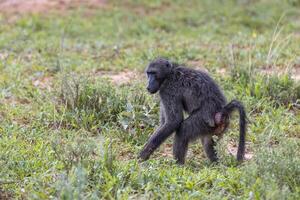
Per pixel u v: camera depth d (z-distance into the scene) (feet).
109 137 47.26
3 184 37.73
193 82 43.98
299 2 101.50
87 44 78.84
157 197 36.37
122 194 36.32
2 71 65.57
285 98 55.42
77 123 50.03
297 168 37.09
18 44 77.51
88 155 40.04
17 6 96.27
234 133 48.83
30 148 44.45
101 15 94.22
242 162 41.73
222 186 37.70
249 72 59.21
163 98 44.62
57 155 41.27
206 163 43.75
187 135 43.37
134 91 54.19
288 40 70.85
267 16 94.68
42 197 35.53
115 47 74.95
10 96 57.47
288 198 34.37
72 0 98.99
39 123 50.52
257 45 73.10
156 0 100.48
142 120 49.78
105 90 53.21
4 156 41.52
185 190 37.37
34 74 64.18
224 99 44.60
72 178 35.83
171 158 44.39
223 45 75.41
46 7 96.12
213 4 100.27
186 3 100.63
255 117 52.26
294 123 51.39
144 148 43.52
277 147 42.91
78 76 58.80
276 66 62.54
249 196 35.35
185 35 84.58
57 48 74.69
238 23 92.12
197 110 43.55
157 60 44.83
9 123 50.47
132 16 93.61
